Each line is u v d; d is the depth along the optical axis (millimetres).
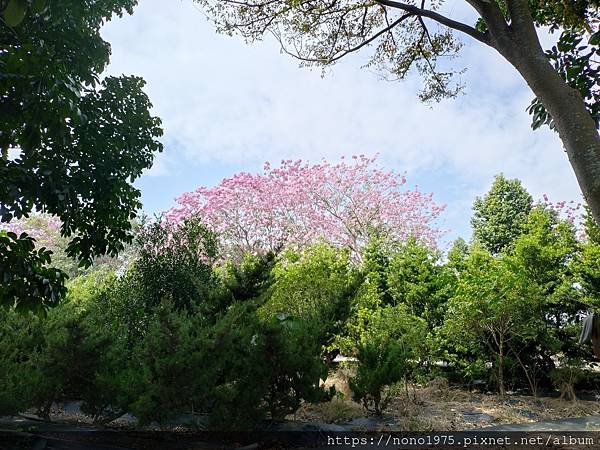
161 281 7367
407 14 5980
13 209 4727
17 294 4070
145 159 6059
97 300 7598
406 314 7934
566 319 8016
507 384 8055
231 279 6594
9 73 3693
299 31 6238
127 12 5699
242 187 16391
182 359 4148
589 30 4719
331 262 9070
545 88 3354
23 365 4961
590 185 2930
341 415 5887
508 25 3797
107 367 4848
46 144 5180
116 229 5984
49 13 4711
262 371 4664
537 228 8664
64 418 5320
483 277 7898
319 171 17188
